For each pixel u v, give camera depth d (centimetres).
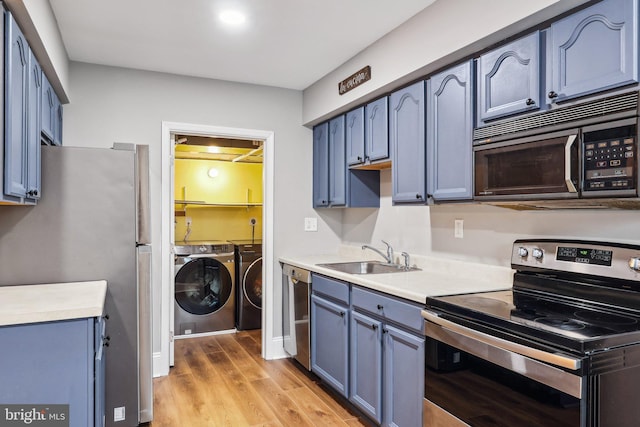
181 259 429
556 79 163
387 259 306
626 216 171
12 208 212
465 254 254
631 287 156
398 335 211
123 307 227
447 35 211
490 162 190
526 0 169
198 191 513
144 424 245
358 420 252
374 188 334
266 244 363
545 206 196
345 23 245
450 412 173
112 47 277
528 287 197
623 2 139
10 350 157
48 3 210
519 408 141
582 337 126
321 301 294
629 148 136
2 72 154
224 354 373
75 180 220
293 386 302
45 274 216
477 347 158
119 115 313
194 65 311
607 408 125
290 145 370
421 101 237
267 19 239
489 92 193
